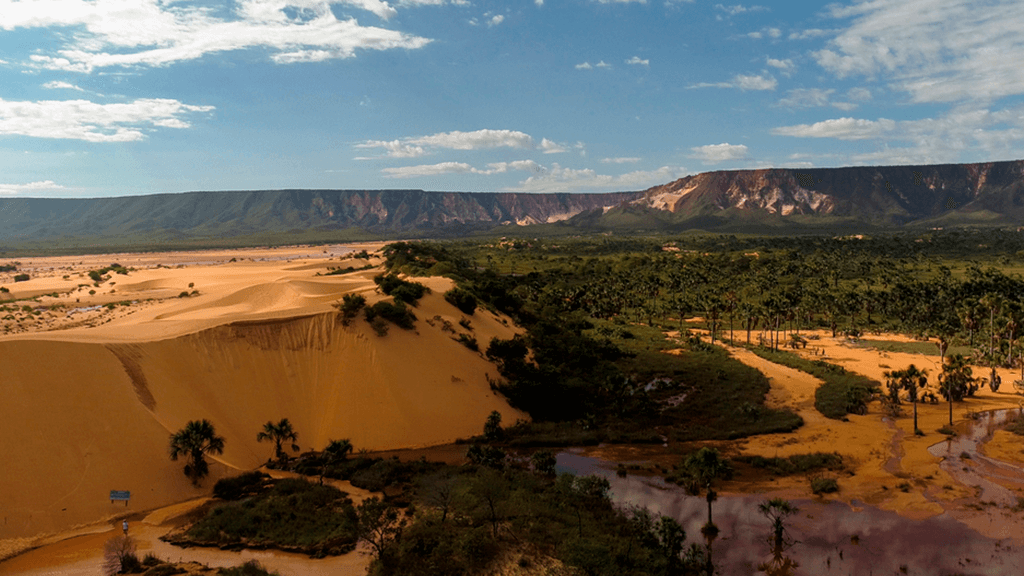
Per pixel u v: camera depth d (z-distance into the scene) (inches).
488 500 2426.2
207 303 5600.4
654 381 4785.9
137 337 3348.9
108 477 2546.8
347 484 2785.4
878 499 2625.5
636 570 2009.1
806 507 2564.0
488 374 4215.1
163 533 2316.7
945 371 4008.4
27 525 2277.3
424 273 7386.8
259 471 2950.3
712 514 2506.2
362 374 3649.1
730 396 4308.6
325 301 4827.8
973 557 2139.5
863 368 5187.0
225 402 3253.0
